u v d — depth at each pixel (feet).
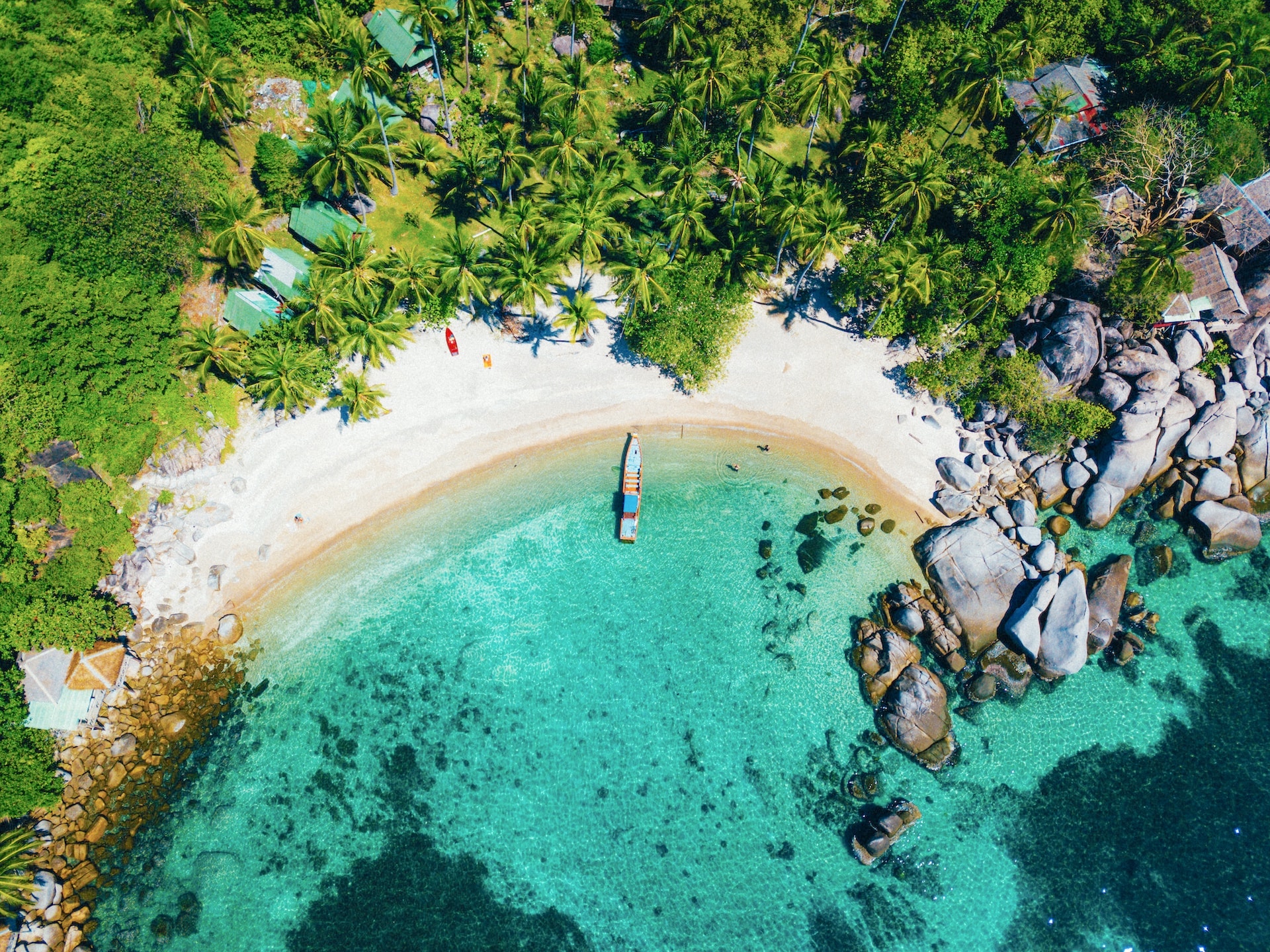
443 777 147.64
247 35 181.16
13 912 130.00
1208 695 157.17
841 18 202.90
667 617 160.76
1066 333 166.71
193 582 156.76
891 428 176.76
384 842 143.23
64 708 140.15
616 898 140.97
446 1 188.34
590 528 167.53
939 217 186.60
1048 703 155.33
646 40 201.98
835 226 157.99
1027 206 169.37
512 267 160.25
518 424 173.47
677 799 147.64
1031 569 162.40
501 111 190.08
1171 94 191.42
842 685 155.74
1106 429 168.86
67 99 157.58
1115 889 143.02
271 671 153.17
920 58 196.85
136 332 156.04
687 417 176.55
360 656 155.53
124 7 171.42
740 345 181.27
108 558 152.15
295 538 162.09
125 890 136.98
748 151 194.49
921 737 148.46
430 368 173.88
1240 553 166.50
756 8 191.72
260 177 171.53
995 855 144.97
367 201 180.04
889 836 142.41
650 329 168.45
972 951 138.72
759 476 172.96
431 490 167.94
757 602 161.89
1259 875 144.05
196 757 146.00
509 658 156.46
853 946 138.92
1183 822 147.84
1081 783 150.10
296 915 137.90
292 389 156.25
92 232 152.15
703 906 140.67
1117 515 171.22
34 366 146.51
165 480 160.15
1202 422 168.55
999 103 180.55
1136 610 163.32
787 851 144.25
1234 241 177.27
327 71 188.03
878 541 167.43
